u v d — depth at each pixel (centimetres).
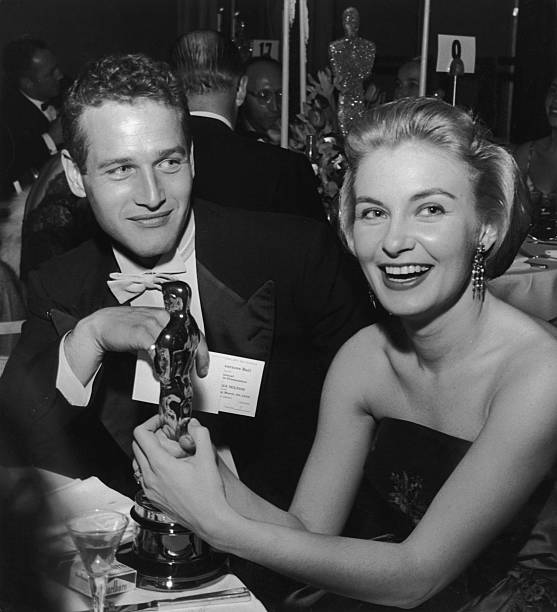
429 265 142
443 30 638
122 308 164
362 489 209
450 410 160
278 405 189
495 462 142
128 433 178
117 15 559
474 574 160
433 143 139
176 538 125
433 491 165
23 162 407
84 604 115
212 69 268
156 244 164
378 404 172
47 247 366
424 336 154
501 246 148
